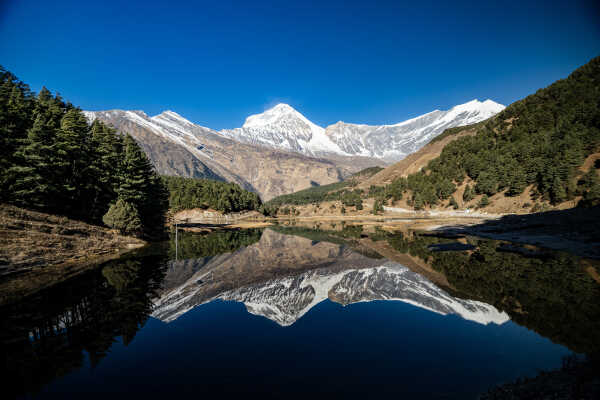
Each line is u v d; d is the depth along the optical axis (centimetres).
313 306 1891
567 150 8312
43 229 3114
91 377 990
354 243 5209
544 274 2492
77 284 2200
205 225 10038
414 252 4003
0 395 880
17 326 1460
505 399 808
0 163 3250
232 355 1170
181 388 914
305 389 905
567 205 6919
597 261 2936
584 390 795
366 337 1358
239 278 2741
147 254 3722
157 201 6244
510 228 5706
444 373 1002
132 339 1327
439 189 13625
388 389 901
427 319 1598
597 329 1366
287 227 9462
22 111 3866
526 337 1302
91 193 4650
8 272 2316
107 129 5228
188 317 1647
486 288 2162
